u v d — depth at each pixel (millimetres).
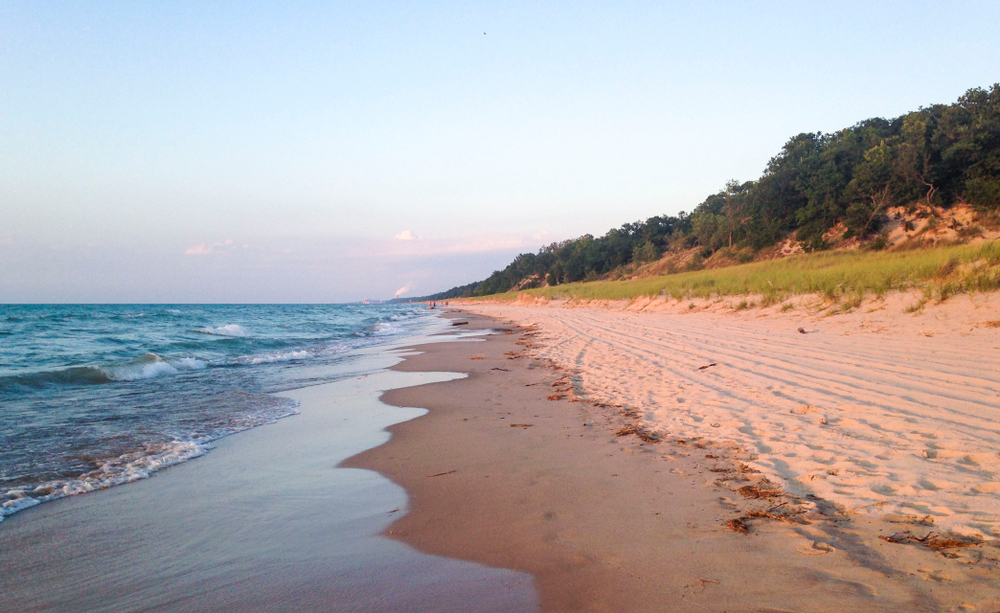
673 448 5008
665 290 27125
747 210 69750
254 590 2850
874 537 2984
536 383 9352
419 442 5871
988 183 45875
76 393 9320
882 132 68375
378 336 23734
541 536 3354
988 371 6633
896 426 4930
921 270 13219
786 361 8750
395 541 3410
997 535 2863
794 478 3980
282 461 5301
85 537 3578
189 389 9719
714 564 2838
